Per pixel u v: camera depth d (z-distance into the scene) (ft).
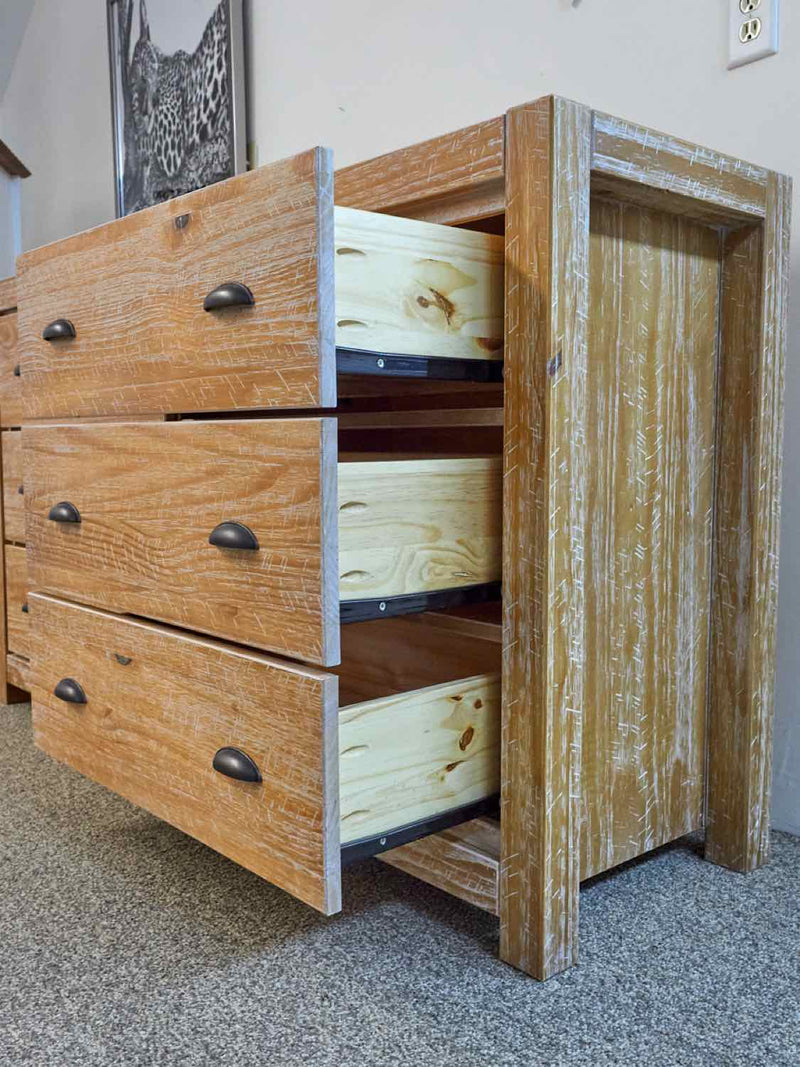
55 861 3.53
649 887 3.35
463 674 3.80
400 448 4.24
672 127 3.99
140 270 3.02
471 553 2.79
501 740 2.80
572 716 2.74
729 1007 2.59
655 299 3.16
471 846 2.97
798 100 3.59
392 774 2.60
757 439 3.38
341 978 2.72
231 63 6.25
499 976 2.74
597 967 2.80
